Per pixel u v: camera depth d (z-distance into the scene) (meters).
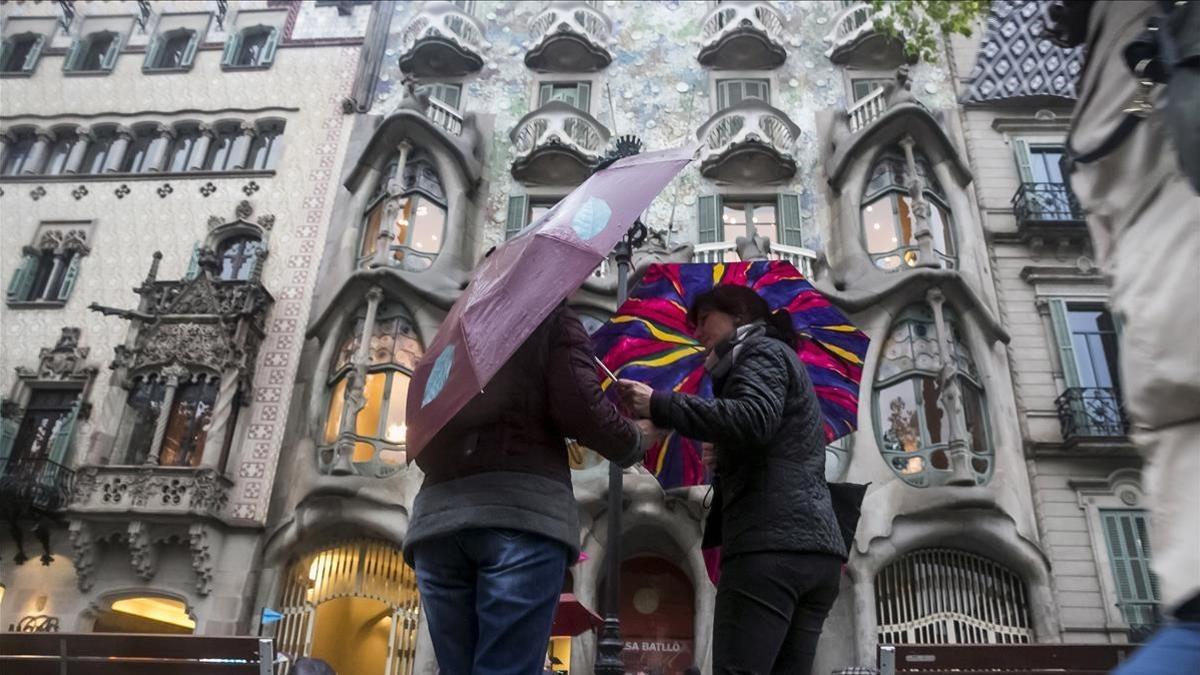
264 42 22.44
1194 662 1.46
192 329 17.61
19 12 23.00
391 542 15.71
